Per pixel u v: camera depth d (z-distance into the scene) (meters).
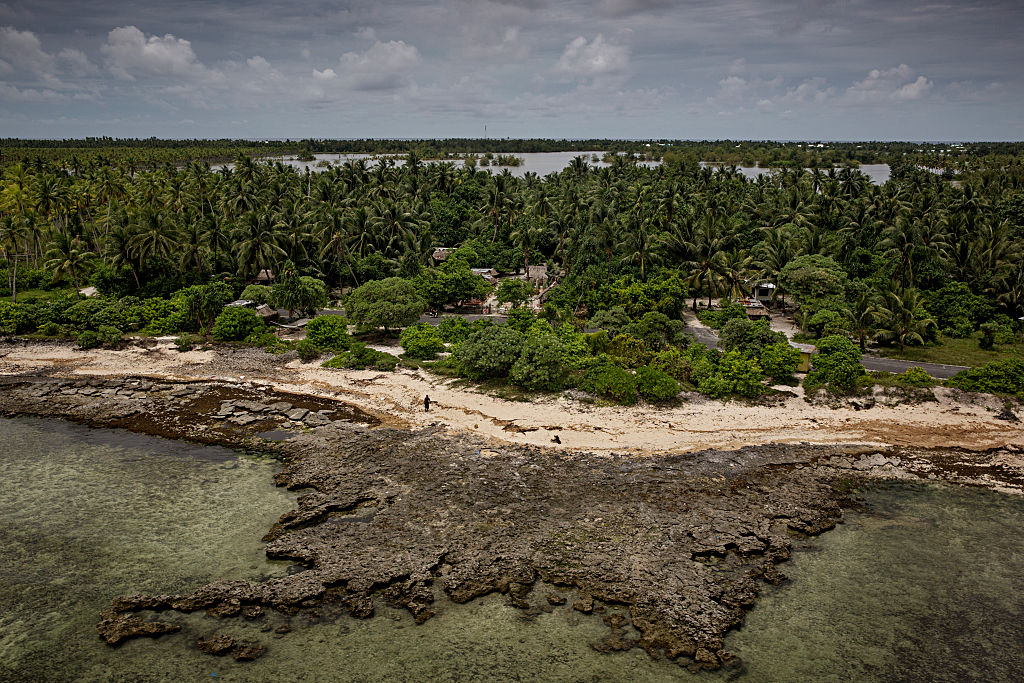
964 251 88.56
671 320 74.94
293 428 54.00
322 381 64.81
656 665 29.69
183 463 48.09
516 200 135.50
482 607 33.00
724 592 34.12
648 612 32.66
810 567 36.50
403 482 44.41
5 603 33.31
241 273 97.62
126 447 50.66
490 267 115.50
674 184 142.75
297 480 44.94
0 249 107.50
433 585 34.53
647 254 90.88
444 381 64.31
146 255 90.69
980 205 115.69
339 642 30.88
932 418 55.66
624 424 54.44
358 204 125.81
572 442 50.94
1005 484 45.56
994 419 55.25
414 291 81.56
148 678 28.86
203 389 62.78
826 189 130.00
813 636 31.61
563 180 179.88
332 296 98.88
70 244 98.56
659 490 43.69
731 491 43.88
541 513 40.69
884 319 71.62
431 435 52.06
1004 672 29.64
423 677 28.95
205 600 33.19
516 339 62.78
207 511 41.56
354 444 50.50
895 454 49.81
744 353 65.38
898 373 64.50
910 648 30.98
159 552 37.31
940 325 82.62
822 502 42.81
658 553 36.88
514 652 30.34
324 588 33.97
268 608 32.88
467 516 40.22
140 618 32.22
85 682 28.62
